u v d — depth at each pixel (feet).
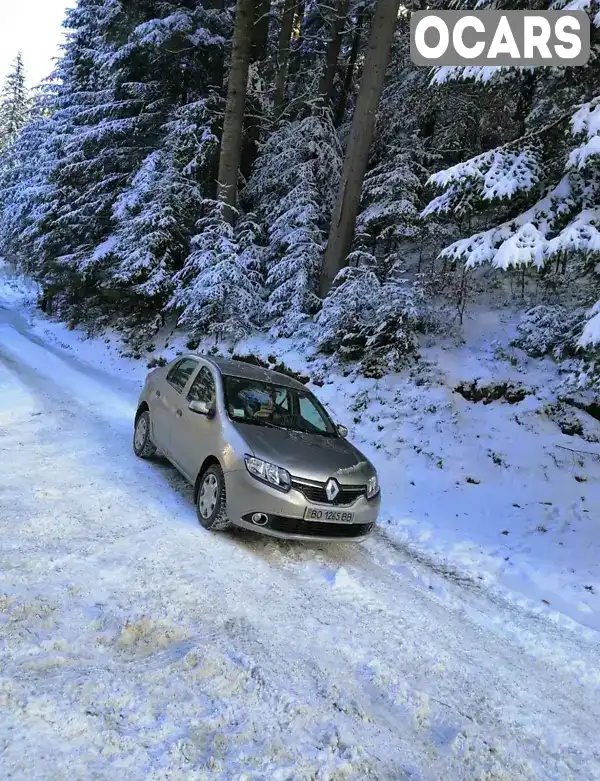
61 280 68.80
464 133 47.39
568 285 36.91
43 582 11.46
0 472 18.22
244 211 56.95
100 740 7.40
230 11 56.85
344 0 54.08
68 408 30.53
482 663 12.27
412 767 8.29
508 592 16.93
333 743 8.34
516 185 23.11
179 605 11.62
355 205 42.22
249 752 7.75
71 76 82.07
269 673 9.82
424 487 26.16
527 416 29.89
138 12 54.39
